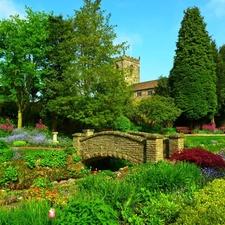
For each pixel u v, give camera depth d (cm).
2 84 2680
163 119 3272
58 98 2427
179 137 1378
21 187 1369
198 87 3619
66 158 1705
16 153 1575
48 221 395
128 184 638
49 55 2830
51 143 2170
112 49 2498
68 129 2970
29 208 429
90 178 709
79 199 535
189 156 977
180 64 3803
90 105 2297
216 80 3916
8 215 407
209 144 2162
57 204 548
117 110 2364
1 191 982
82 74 2311
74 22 2648
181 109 3644
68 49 2605
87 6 2570
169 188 675
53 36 2820
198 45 3778
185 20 3966
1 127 2527
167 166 812
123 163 1873
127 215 500
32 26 2728
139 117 3622
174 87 3809
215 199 482
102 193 579
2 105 3234
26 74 2656
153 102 3291
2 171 1380
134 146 1413
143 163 1327
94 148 1694
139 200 577
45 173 1562
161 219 494
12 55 2669
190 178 746
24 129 2616
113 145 1554
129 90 2472
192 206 482
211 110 3697
